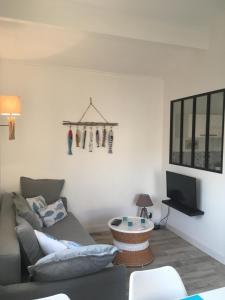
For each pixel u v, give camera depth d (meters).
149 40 2.93
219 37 3.15
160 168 4.60
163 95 4.50
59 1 2.56
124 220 3.48
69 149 4.08
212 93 3.31
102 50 3.37
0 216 2.63
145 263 3.14
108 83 4.24
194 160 3.71
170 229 4.32
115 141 4.33
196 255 3.43
